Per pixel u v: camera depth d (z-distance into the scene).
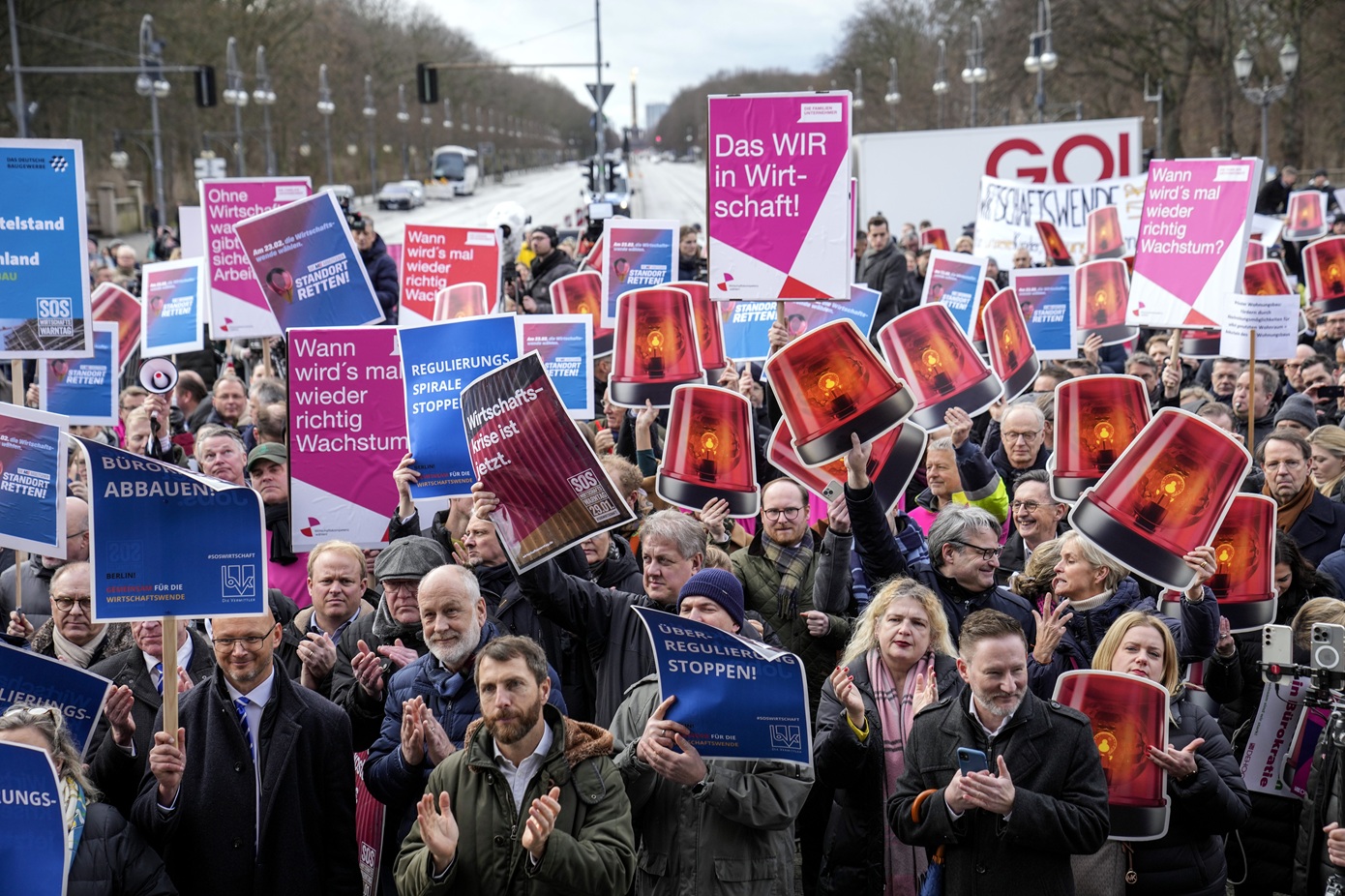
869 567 6.24
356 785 5.35
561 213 74.19
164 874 4.52
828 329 6.42
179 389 11.77
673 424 7.38
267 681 4.95
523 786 4.45
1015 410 8.02
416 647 5.89
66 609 5.72
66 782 4.29
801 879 6.54
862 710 4.90
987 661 4.53
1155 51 49.09
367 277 9.45
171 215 63.66
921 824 4.59
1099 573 5.86
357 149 91.44
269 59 62.16
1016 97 55.09
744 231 7.57
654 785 4.82
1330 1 45.22
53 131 54.03
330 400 7.21
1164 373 9.65
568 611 5.64
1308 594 6.38
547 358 9.77
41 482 5.81
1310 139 54.97
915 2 71.69
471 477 6.73
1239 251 9.12
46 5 50.84
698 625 4.57
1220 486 5.54
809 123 7.48
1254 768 5.44
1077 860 4.88
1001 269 18.78
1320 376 10.66
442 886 4.31
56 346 6.91
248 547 4.73
